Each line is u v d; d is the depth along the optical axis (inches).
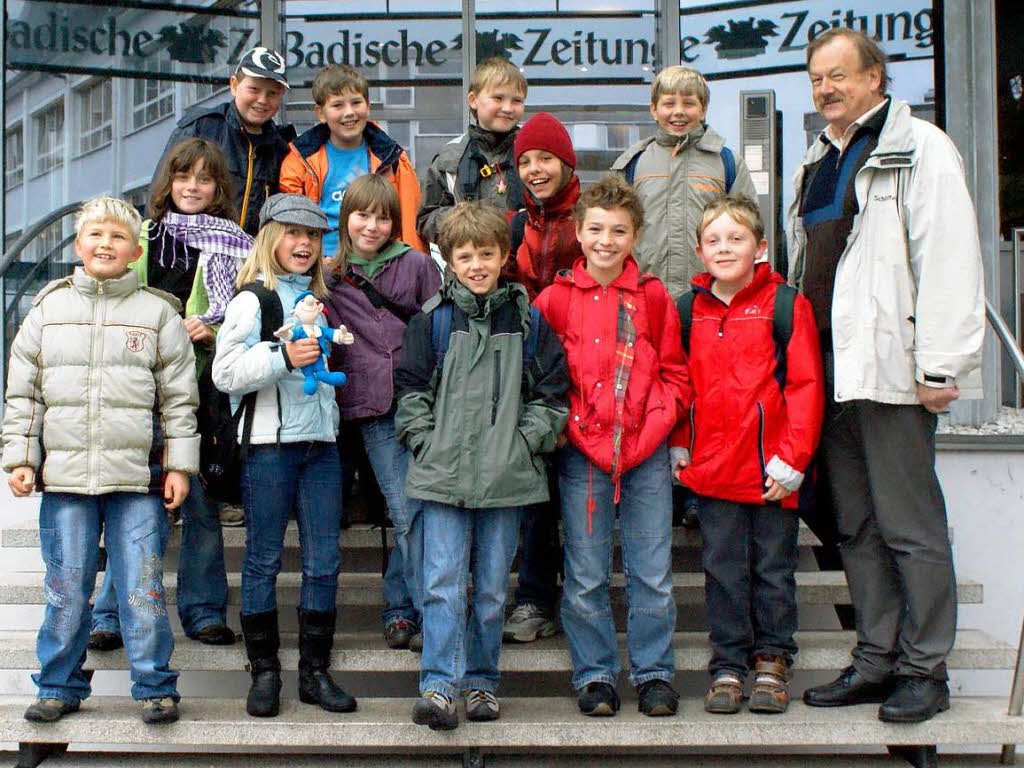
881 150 129.0
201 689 161.2
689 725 129.6
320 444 133.8
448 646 125.6
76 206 201.3
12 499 183.5
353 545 159.0
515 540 130.7
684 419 137.0
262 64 168.2
